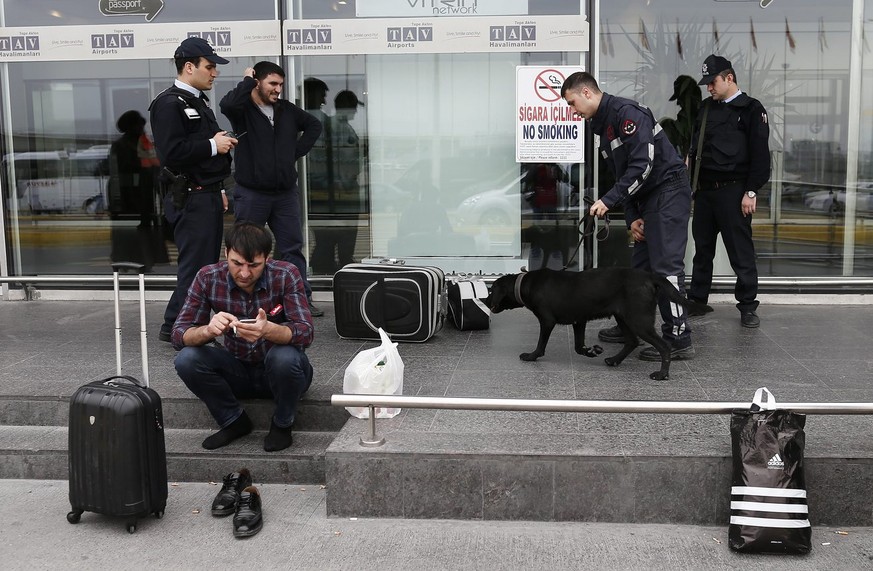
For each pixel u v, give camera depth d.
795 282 6.10
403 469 3.30
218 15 6.21
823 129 6.03
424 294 4.93
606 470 3.21
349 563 3.01
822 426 3.49
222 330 3.41
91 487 3.23
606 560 2.99
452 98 6.23
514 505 3.28
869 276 6.14
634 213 4.80
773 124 6.05
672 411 3.13
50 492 3.70
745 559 2.97
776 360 4.49
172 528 3.31
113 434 3.18
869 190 6.07
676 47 6.00
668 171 4.38
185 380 3.62
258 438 3.90
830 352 4.66
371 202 6.39
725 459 3.16
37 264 6.63
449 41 6.11
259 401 3.98
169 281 6.47
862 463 3.14
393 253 6.44
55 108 6.45
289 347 3.61
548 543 3.12
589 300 4.25
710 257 5.54
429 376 4.27
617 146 4.34
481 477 3.27
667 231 4.42
